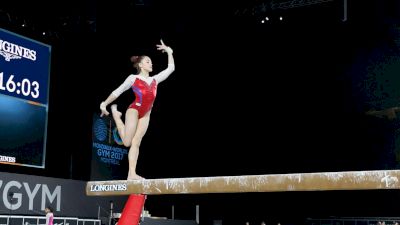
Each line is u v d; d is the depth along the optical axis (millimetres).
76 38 16469
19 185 13836
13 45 14641
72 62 17016
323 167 17172
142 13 16016
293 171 17609
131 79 4340
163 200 19516
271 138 18031
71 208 15250
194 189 3855
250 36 17594
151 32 16938
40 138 15258
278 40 17500
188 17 16219
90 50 17141
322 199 17766
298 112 17609
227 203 19219
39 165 15156
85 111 17062
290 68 17609
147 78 4414
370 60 16281
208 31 17094
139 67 4480
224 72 18516
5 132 14180
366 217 16750
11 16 14594
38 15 14984
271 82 17938
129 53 17562
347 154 16812
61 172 16547
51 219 12789
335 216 17375
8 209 13414
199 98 19000
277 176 3625
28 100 14984
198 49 18297
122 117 17812
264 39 17625
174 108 19422
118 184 4133
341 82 16859
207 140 18984
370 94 16359
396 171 3312
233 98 18516
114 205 16688
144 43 17422
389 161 16062
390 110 16031
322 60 17109
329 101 17094
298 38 17234
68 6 14992
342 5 14664
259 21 16047
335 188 3471
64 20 15445
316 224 17453
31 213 14023
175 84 19188
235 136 18547
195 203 19594
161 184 3963
